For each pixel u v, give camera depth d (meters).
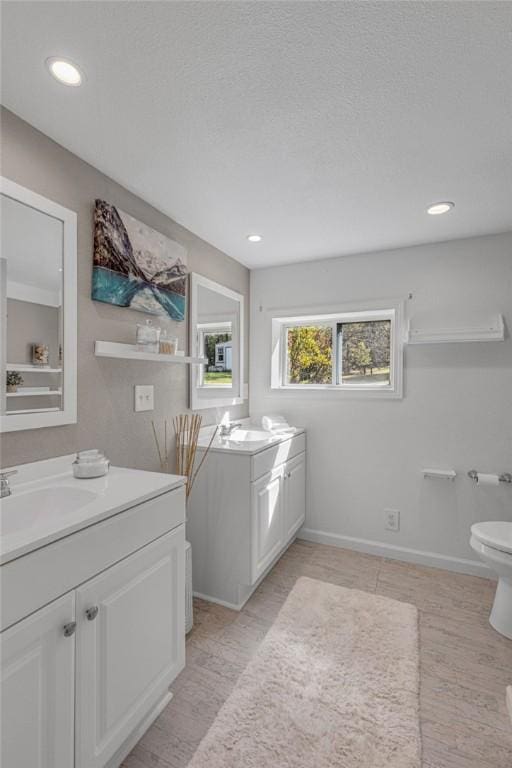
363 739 1.29
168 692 1.46
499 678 1.56
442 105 1.27
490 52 1.05
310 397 2.88
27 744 0.86
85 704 1.00
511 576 1.79
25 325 1.36
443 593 2.19
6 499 1.20
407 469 2.59
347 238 2.43
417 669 1.60
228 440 2.39
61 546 0.94
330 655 1.69
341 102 1.25
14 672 0.84
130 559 1.16
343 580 2.33
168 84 1.18
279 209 2.04
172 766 1.20
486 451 2.39
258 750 1.25
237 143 1.48
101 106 1.27
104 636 1.06
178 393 2.20
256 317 3.06
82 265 1.58
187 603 1.82
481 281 2.38
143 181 1.75
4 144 1.28
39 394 1.41
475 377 2.41
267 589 2.23
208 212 2.07
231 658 1.67
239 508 2.03
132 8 0.93
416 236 2.40
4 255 1.30
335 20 0.96
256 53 1.06
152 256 1.94
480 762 1.22
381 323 2.86
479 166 1.64
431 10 0.94
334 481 2.81
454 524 2.47
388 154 1.55
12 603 0.83
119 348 1.76
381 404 2.66
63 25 0.98
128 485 1.32
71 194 1.53
